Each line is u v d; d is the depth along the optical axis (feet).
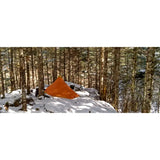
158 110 40.52
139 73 47.96
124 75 51.52
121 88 49.67
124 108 42.27
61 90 30.09
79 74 63.52
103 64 33.09
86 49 58.23
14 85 44.52
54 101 26.40
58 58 62.49
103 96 33.91
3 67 47.93
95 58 59.57
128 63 50.49
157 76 37.81
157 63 32.96
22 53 21.84
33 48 46.73
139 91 44.88
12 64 43.39
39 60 29.17
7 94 35.09
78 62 58.03
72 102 27.35
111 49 42.86
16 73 47.80
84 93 37.83
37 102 26.91
